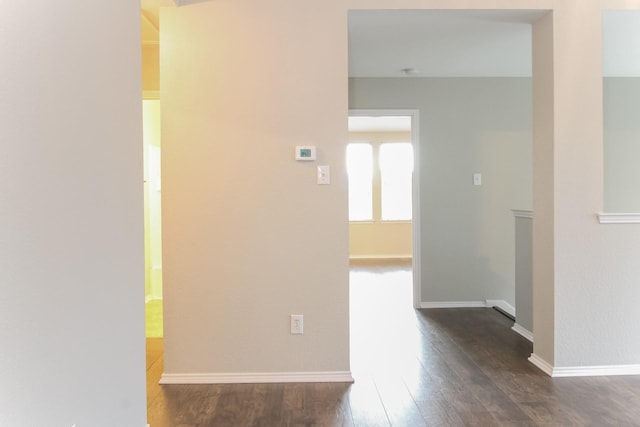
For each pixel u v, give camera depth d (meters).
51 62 1.24
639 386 2.78
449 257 4.95
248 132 2.86
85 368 1.42
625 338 2.96
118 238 1.67
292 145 2.86
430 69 4.56
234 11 2.84
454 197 4.94
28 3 1.14
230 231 2.87
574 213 2.92
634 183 4.95
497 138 4.93
